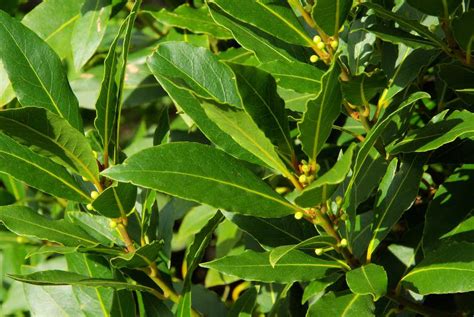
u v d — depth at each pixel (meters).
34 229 0.84
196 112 0.81
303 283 0.92
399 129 0.86
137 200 0.91
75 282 0.84
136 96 1.05
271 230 0.85
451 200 0.85
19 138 0.80
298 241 0.85
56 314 0.95
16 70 0.83
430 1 0.81
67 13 1.02
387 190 0.85
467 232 0.84
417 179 0.85
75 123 0.84
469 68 0.83
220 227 1.04
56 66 0.84
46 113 0.79
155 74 0.80
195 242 0.86
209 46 1.03
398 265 0.89
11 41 0.83
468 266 0.79
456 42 0.83
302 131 0.76
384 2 0.88
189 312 0.86
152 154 0.78
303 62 0.85
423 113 0.97
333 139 0.93
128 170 0.78
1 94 0.99
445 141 0.81
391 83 0.86
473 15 0.80
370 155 0.87
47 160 0.83
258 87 0.75
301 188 0.78
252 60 0.95
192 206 1.05
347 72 0.83
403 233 0.91
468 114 0.82
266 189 0.79
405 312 0.89
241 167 0.79
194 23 0.96
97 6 0.97
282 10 0.83
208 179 0.78
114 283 0.86
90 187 0.89
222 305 1.01
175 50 0.81
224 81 0.81
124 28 0.88
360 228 0.89
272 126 0.77
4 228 0.99
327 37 0.82
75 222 0.90
